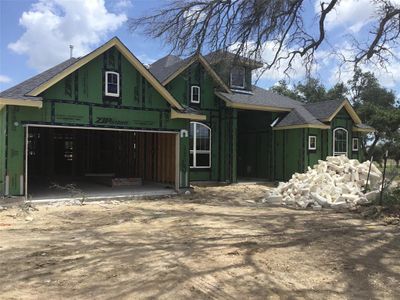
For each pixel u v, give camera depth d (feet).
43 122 43.78
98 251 24.25
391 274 20.71
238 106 67.56
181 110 54.34
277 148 74.74
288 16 40.78
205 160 67.87
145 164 65.36
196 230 31.24
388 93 124.26
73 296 16.78
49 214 38.32
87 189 55.31
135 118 50.55
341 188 47.88
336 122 75.66
